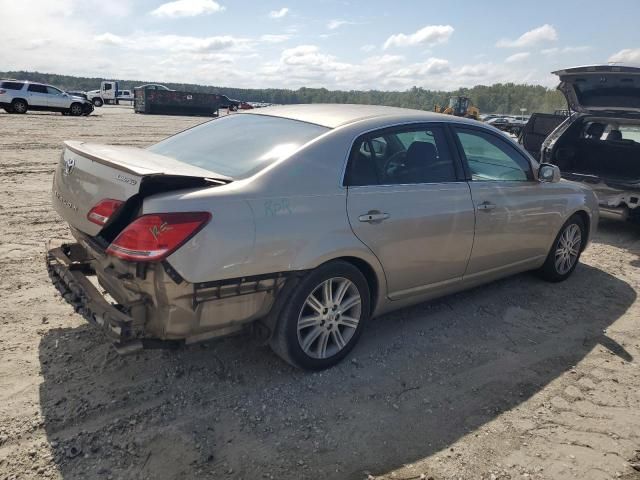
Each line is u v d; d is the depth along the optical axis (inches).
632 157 316.8
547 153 327.6
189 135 160.4
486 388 135.2
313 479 100.4
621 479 105.3
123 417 113.4
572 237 213.9
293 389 128.6
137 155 131.3
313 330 132.2
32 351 136.3
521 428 119.8
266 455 105.8
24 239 229.5
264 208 116.7
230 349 144.6
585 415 126.0
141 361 135.4
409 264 148.4
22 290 173.5
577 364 150.1
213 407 119.5
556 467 107.7
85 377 127.0
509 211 175.9
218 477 98.9
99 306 111.7
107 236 115.6
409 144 151.3
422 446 111.8
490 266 178.1
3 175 380.2
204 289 109.4
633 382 142.0
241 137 144.2
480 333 165.8
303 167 126.6
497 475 104.7
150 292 107.5
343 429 115.4
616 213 290.2
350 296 138.2
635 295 207.2
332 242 127.0
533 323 175.5
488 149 174.7
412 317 173.9
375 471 103.7
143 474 98.3
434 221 150.6
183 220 105.7
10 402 115.3
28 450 101.9
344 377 135.6
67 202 127.0
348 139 136.7
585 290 209.2
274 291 120.6
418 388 133.3
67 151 134.2
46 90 1152.2
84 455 101.8
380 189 139.2
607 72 273.3
